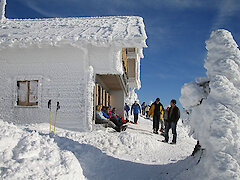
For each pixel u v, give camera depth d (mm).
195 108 4441
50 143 4605
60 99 9281
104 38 8984
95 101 10805
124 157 5648
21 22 13609
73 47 9367
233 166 3338
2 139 3799
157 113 10891
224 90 3982
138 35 9008
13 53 9641
